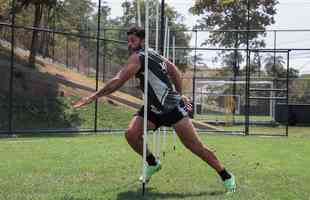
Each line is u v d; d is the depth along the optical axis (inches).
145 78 221.3
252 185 256.4
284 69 1192.2
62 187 239.3
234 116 1117.1
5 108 760.3
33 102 802.2
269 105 1216.2
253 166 335.3
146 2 220.5
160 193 228.2
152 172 249.8
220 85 1233.4
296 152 451.2
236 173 299.6
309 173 307.4
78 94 895.1
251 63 1197.7
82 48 1227.2
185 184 253.4
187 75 1190.9
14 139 543.5
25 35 1115.3
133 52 233.1
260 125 1064.2
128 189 236.5
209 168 311.3
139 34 231.3
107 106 866.8
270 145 530.0
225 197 219.3
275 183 264.8
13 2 821.2
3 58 946.7
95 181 259.0
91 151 415.2
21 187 237.6
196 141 233.8
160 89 229.1
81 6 1352.1
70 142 506.6
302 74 1279.5
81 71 1203.2
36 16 964.0
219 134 735.7
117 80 221.1
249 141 587.5
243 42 1371.8
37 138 565.3
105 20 1325.0
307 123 1096.2
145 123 223.0
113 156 377.1
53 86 883.4
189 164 330.3
